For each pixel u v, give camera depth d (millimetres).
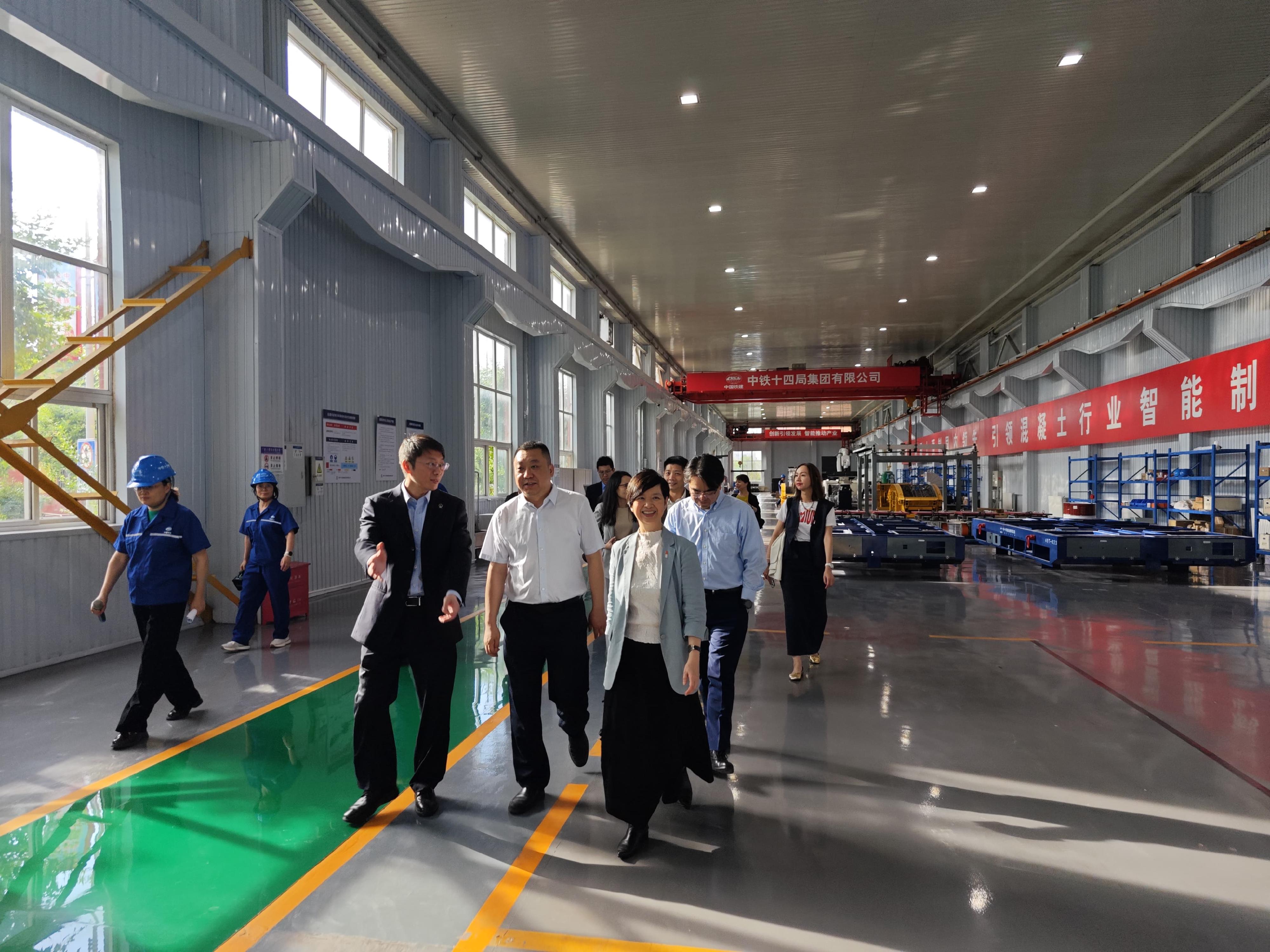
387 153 9102
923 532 10977
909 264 16422
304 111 6824
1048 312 18250
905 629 6852
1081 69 8578
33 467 4910
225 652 5625
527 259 13656
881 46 8164
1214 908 2330
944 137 10328
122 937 2158
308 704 4383
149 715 3750
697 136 10352
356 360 8609
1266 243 9984
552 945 2123
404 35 8008
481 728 4062
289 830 2832
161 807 3025
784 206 12883
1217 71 8633
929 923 2238
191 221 6473
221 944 2129
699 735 2971
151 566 3783
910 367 25500
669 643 2744
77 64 4805
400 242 8648
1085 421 16062
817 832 2828
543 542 3047
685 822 2910
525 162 11211
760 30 7895
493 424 13016
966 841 2756
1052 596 8758
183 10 5461
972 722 4156
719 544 3525
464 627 6777
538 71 8750
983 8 7512
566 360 15211
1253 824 2908
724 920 2246
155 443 6027
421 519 3018
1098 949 2117
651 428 24391
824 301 19953
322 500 7914
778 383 25750
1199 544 10125
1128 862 2613
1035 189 12188
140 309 5793
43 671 5020
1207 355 11867
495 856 2635
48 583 5129
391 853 2654
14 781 3285
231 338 6516
